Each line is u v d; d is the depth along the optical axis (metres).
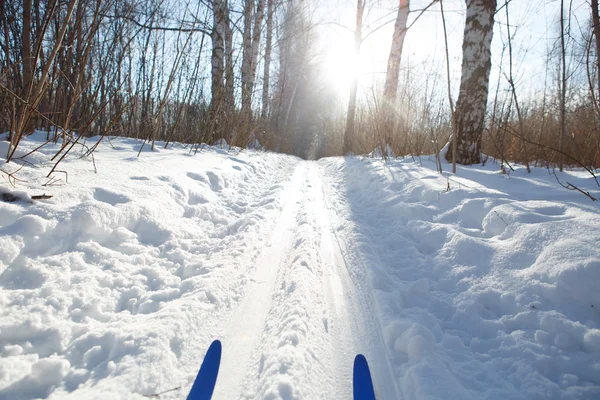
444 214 2.86
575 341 1.43
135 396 1.17
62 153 3.06
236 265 2.20
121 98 4.79
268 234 2.93
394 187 4.07
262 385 1.29
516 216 2.27
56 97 3.92
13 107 2.34
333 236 3.03
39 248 1.70
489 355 1.46
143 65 5.54
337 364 1.48
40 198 1.96
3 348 1.22
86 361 1.28
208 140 6.37
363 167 6.04
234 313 1.80
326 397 1.30
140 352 1.32
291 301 1.83
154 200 2.62
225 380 1.35
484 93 4.71
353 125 10.48
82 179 2.50
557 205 2.38
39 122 4.21
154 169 3.30
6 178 2.07
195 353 1.46
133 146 4.37
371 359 1.52
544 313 1.56
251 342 1.59
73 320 1.45
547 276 1.71
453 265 2.16
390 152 7.07
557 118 5.46
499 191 3.03
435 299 1.90
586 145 4.66
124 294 1.72
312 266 2.33
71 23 3.79
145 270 1.96
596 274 1.56
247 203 3.77
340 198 4.47
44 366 1.19
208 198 3.34
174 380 1.29
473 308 1.75
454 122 3.98
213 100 6.45
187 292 1.80
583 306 1.55
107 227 2.06
